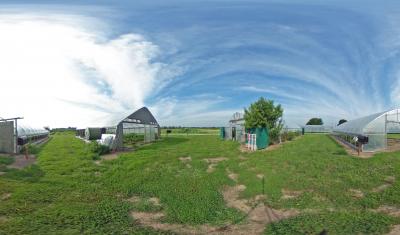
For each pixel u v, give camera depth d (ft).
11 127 93.45
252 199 40.83
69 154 90.68
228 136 169.37
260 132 107.14
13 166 67.72
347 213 34.42
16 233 28.86
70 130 433.07
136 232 29.43
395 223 31.42
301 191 44.16
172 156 83.97
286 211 36.19
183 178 53.47
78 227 30.48
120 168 64.59
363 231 29.27
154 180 52.08
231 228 31.19
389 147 103.65
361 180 48.93
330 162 66.08
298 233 28.96
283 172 56.54
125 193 43.86
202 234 29.68
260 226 31.68
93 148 92.94
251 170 60.49
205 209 36.27
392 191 42.52
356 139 97.91
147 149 104.94
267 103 116.47
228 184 49.42
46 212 34.86
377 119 90.43
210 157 83.56
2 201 39.22
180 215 34.22
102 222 32.07
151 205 38.42
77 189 46.09
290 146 110.32
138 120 131.85
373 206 36.94
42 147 118.42
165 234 29.32
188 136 205.98
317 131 315.58
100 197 41.78
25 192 43.14
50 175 55.93
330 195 41.24
